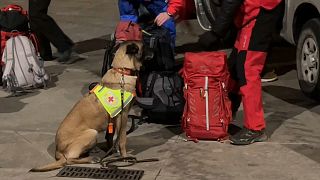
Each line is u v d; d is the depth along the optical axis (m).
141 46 4.60
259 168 4.40
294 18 6.30
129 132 5.23
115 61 4.59
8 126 5.39
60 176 4.30
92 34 9.38
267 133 5.12
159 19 5.30
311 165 4.44
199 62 4.86
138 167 4.46
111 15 10.95
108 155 4.70
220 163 4.50
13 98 6.23
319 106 5.88
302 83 6.19
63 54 7.62
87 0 12.73
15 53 6.34
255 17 4.65
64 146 4.49
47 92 6.41
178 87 5.32
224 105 4.89
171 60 5.52
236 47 4.91
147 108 5.28
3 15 6.49
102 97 4.48
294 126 5.31
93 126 4.52
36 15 7.41
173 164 4.50
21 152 4.80
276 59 7.73
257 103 4.83
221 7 4.71
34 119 5.59
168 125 5.43
